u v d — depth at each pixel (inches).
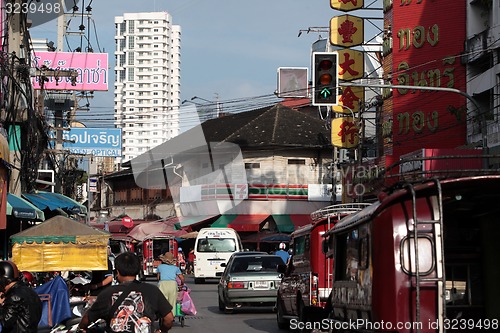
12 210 1286.9
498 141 1911.9
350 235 647.8
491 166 1868.8
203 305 1584.6
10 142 1566.2
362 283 588.7
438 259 529.7
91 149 2496.3
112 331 430.3
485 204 568.1
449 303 578.9
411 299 527.8
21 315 558.6
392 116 2495.1
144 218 4185.5
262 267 1357.0
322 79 1209.4
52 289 762.8
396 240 533.6
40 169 2204.7
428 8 2409.0
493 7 2144.4
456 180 528.4
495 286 575.5
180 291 1153.4
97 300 440.8
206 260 2383.1
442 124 2351.1
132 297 435.5
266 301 1316.4
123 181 4493.1
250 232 3474.4
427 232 533.3
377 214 545.6
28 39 1815.9
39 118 1833.2
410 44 2445.9
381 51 2723.9
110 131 2529.5
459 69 2326.5
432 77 2372.0
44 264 882.8
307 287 962.7
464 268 585.0
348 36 2554.1
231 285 1322.6
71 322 764.6
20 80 1573.6
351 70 2568.9
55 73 1959.9
